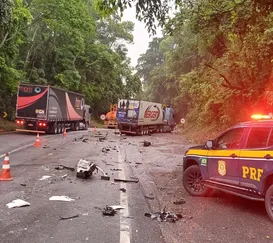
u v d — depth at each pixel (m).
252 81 16.66
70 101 31.44
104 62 52.41
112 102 61.25
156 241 4.77
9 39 25.91
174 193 8.02
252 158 6.28
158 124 38.25
